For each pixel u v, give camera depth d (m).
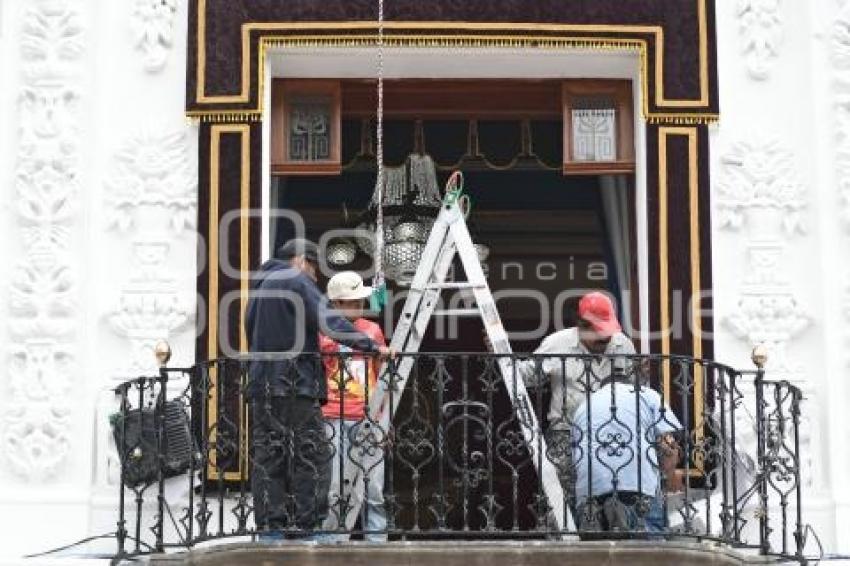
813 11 17.59
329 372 16.25
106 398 16.97
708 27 17.58
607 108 18.22
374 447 15.42
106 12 17.64
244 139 17.33
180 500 16.56
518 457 17.73
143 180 17.36
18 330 17.02
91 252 17.20
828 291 17.12
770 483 15.73
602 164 18.08
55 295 17.03
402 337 16.25
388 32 17.38
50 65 17.44
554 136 18.61
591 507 15.36
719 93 17.58
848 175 17.25
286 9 17.45
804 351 17.17
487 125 18.69
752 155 17.48
